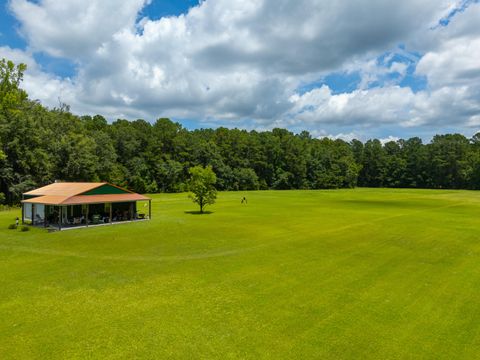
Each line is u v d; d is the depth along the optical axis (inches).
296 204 2356.1
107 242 1018.1
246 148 4995.1
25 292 591.5
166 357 386.0
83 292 593.0
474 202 2503.7
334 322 474.9
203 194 1829.5
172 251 904.3
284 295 579.5
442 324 469.4
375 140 6737.2
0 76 1138.0
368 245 973.8
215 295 578.9
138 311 512.1
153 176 4035.4
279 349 403.2
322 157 5452.8
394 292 593.9
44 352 394.9
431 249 924.0
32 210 1392.7
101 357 385.1
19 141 2273.6
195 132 5531.5
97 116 4574.3
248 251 903.1
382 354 392.8
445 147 5255.9
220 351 398.3
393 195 3440.0
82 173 2664.9
